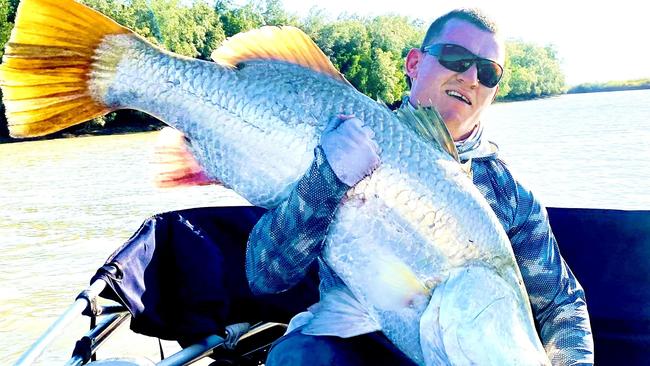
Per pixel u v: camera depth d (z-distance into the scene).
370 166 0.86
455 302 0.89
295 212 0.86
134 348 1.86
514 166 6.58
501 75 1.12
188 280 1.10
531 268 1.07
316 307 0.95
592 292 1.29
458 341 0.88
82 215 4.58
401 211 0.90
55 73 0.94
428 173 0.91
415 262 0.90
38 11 0.92
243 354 1.23
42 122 0.94
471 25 1.11
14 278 2.96
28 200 5.34
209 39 20.02
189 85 0.97
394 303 0.91
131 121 14.76
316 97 0.93
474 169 1.08
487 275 0.91
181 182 0.99
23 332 2.25
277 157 0.93
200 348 1.07
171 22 18.66
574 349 1.01
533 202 1.10
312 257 0.90
